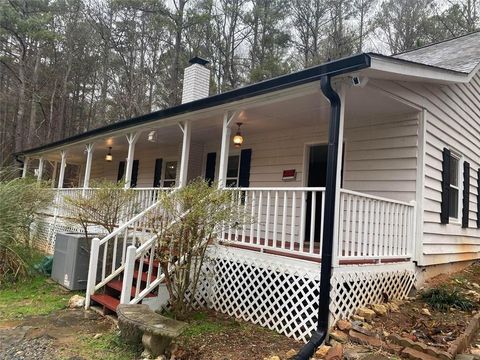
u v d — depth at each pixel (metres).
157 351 3.76
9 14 22.34
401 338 3.88
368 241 5.02
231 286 5.32
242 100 5.78
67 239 6.46
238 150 9.31
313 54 24.02
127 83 26.25
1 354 3.76
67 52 27.64
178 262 4.84
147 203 7.53
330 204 4.29
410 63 4.92
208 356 3.76
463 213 8.00
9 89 27.36
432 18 22.62
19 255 6.69
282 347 4.06
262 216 8.12
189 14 23.66
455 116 7.57
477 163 9.00
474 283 6.72
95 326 4.60
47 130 26.94
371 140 6.56
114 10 25.77
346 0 24.36
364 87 4.98
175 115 7.25
